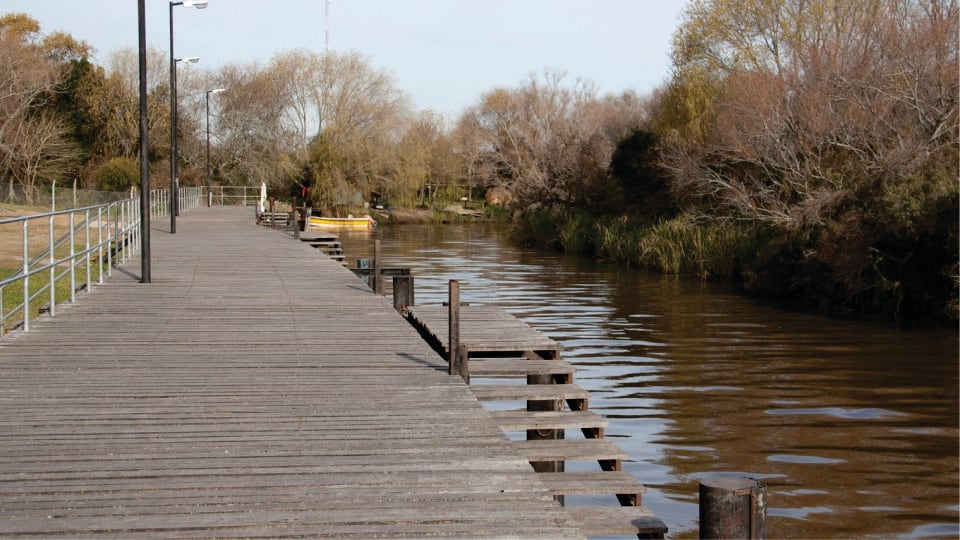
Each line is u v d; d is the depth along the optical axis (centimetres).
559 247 4525
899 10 3250
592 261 3850
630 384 1527
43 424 718
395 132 6341
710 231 3262
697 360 1742
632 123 6006
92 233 3444
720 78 4050
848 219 2467
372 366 938
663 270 3444
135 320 1210
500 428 718
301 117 6538
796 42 3644
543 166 4919
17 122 5222
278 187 6662
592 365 1691
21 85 5316
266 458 638
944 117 2627
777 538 878
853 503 971
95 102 6075
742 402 1409
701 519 545
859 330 2125
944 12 2997
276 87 6838
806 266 2631
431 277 3209
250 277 1712
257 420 734
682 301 2627
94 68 6262
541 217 4672
